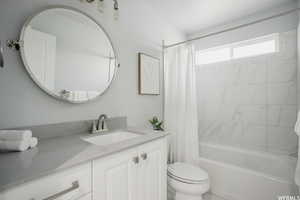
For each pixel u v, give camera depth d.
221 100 2.14
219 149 2.01
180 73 1.79
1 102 0.81
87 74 1.18
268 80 1.80
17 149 0.71
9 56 0.83
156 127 1.71
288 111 1.68
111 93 1.38
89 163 0.68
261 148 1.84
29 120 0.91
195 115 1.74
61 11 1.04
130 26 1.55
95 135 1.09
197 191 1.24
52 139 0.96
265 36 1.84
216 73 2.19
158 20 1.92
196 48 2.41
